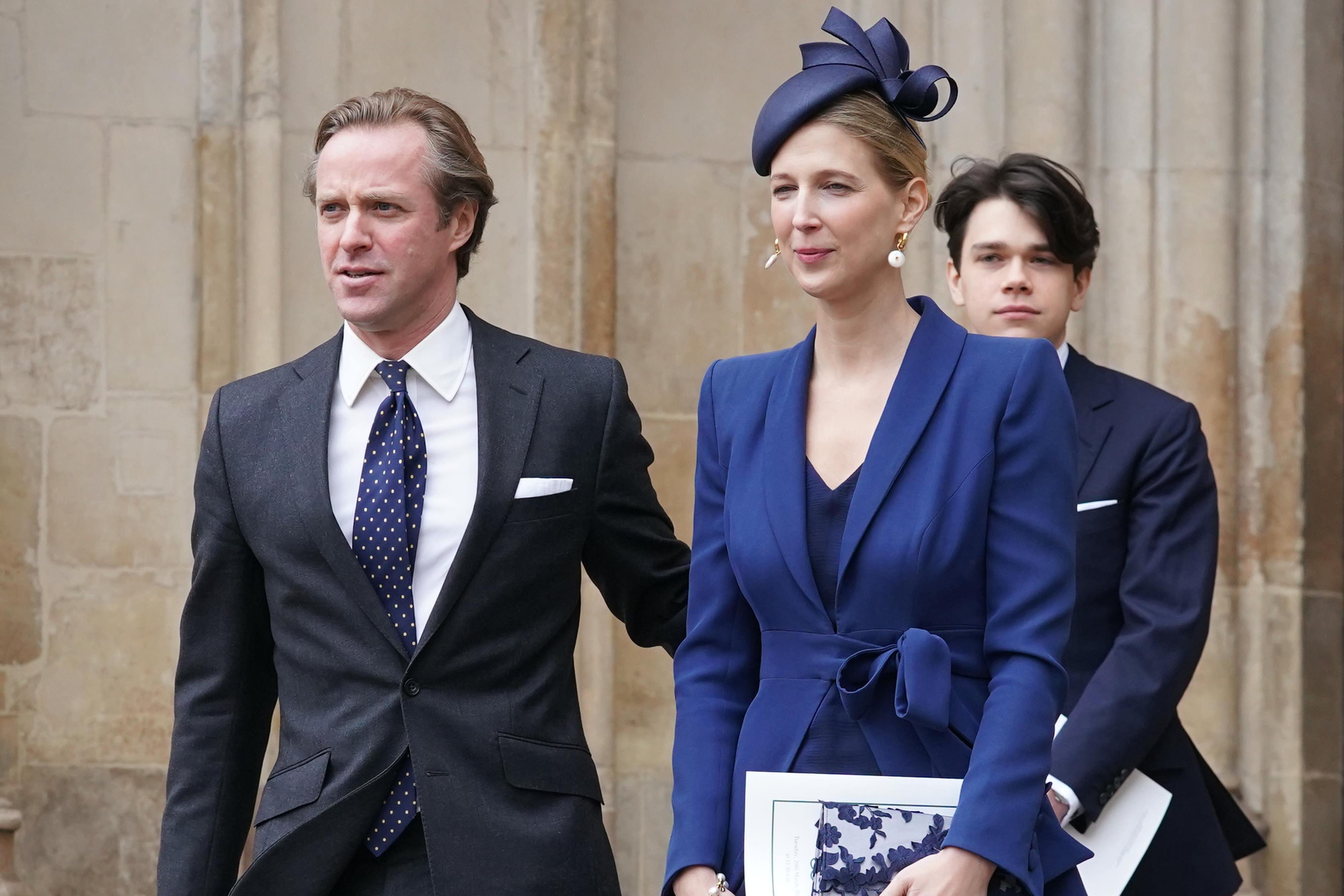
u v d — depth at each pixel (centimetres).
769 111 942
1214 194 2062
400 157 1080
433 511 1070
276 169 1892
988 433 911
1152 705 1274
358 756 1028
